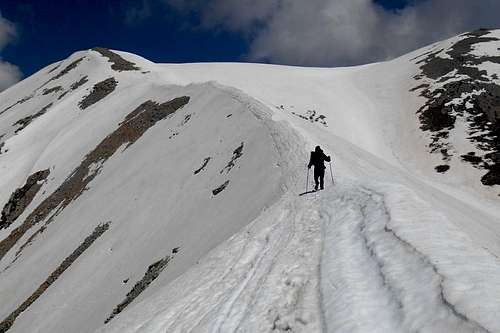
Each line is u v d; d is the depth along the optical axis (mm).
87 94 80625
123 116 61906
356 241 9789
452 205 26719
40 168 60219
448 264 6477
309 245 11227
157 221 30531
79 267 31375
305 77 96562
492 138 52688
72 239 37500
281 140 28578
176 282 14664
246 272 11430
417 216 9594
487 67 71312
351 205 13312
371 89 83312
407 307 5883
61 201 49406
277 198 20328
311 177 21031
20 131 73875
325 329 6539
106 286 26328
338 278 8062
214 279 12234
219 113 42812
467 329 4641
